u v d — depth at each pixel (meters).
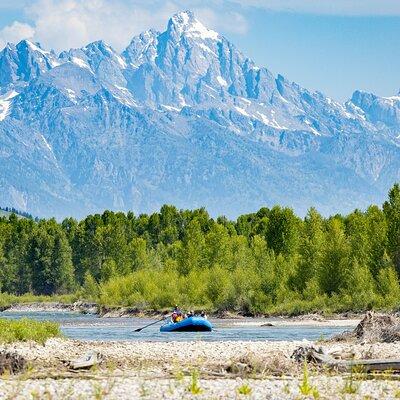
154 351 120.44
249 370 91.06
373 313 144.62
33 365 92.62
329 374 86.56
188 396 68.75
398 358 92.62
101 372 89.12
